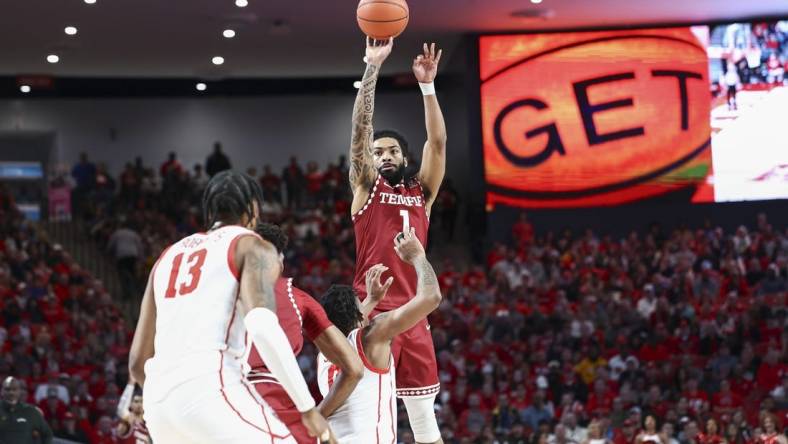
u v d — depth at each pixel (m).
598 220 29.88
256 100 39.75
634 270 27.06
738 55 29.92
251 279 4.41
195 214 32.78
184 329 4.42
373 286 6.73
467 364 22.50
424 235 7.27
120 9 27.73
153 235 30.61
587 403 21.09
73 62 33.41
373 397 6.23
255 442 4.40
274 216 31.66
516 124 30.09
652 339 23.17
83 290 26.08
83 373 21.16
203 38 30.89
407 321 6.12
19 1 26.75
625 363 22.33
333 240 29.80
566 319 24.19
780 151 29.66
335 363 5.59
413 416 7.05
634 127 29.97
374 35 7.07
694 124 29.91
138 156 38.25
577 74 30.12
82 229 33.44
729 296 24.77
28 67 33.88
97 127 39.03
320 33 30.55
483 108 30.12
